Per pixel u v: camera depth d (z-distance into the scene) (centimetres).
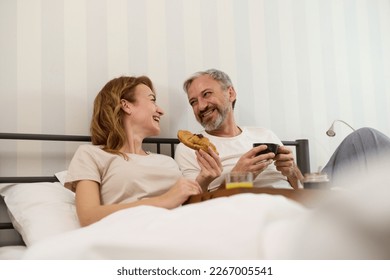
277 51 252
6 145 177
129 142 172
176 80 219
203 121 202
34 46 189
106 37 204
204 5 233
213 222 65
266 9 252
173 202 134
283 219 63
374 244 50
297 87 254
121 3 210
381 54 289
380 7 294
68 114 191
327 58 267
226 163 192
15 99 182
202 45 229
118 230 69
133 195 156
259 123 239
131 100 175
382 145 186
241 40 241
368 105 277
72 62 195
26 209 152
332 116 263
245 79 239
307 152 235
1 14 185
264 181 192
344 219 51
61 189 165
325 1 273
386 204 49
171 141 205
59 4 196
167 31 221
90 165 153
